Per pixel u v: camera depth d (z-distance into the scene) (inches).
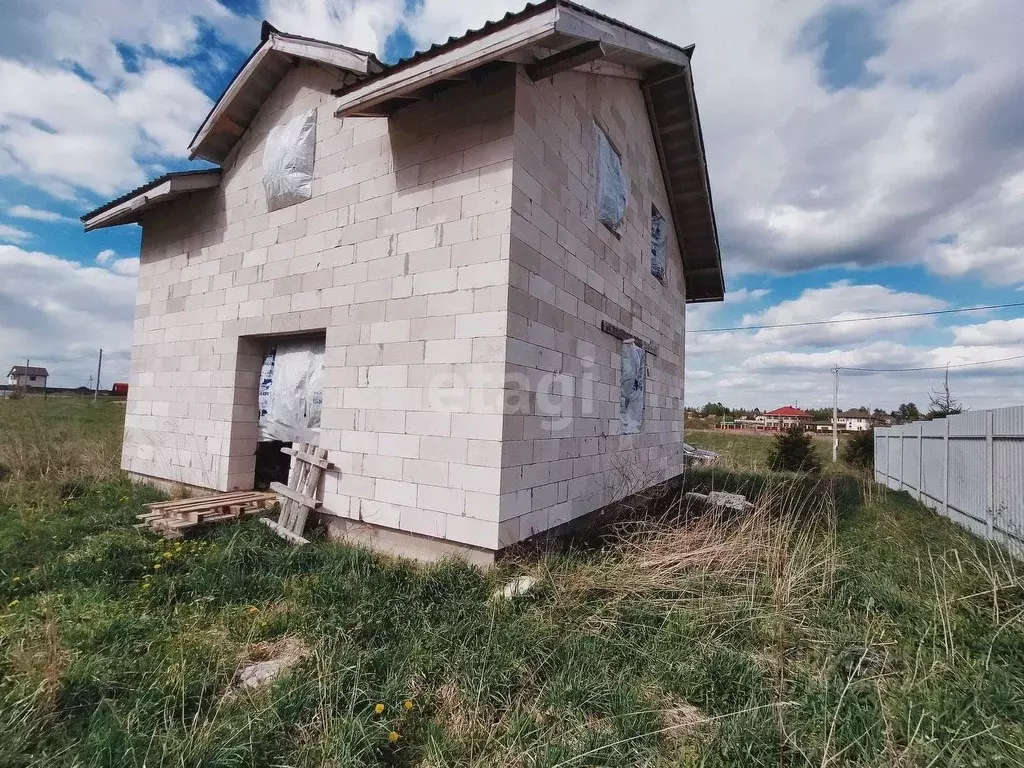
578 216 202.5
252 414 237.9
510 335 153.9
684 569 153.7
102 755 74.3
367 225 189.6
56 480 261.7
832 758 77.5
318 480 194.5
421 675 99.1
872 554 189.6
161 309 277.4
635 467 265.6
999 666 105.0
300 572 153.3
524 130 162.4
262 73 222.1
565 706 91.7
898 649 114.0
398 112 183.6
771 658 109.7
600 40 153.3
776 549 158.6
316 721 84.7
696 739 84.8
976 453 266.4
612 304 238.2
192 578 142.5
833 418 946.7
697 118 292.4
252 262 230.5
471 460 155.7
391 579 144.9
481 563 152.6
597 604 130.3
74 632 109.0
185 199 269.1
